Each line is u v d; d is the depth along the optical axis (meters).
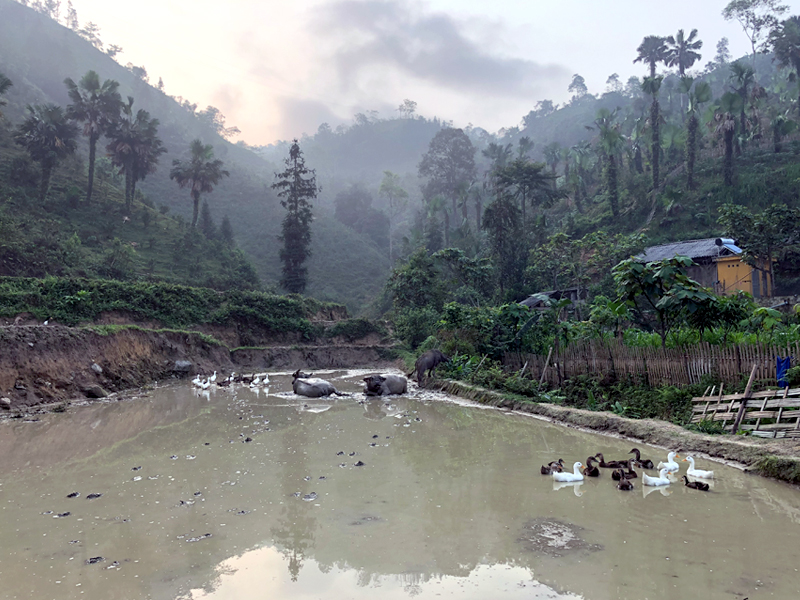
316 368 33.72
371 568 5.66
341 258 90.06
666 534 6.56
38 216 44.78
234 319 34.59
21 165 50.34
